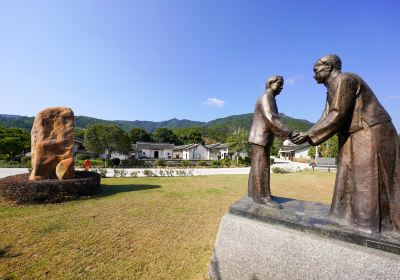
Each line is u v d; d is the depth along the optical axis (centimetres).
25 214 620
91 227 531
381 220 260
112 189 1013
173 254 409
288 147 5669
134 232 506
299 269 272
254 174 362
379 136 268
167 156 5103
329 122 280
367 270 238
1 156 2617
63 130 862
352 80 275
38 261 379
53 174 846
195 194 933
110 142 2667
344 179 290
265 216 314
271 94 349
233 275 316
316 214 319
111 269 359
